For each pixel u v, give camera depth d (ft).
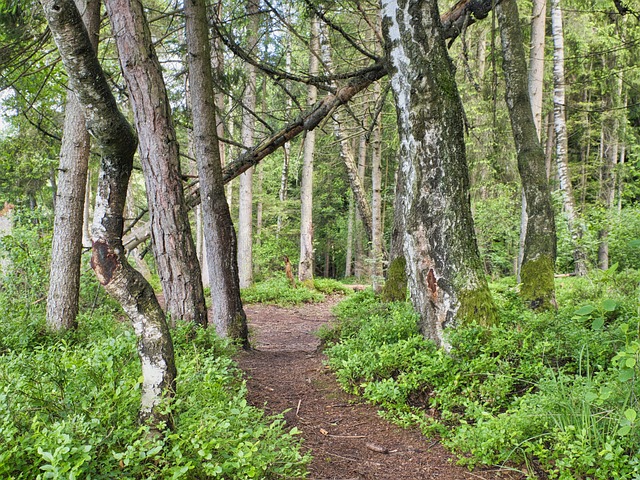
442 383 15.43
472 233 18.29
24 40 23.53
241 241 58.54
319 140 72.59
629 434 10.25
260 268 86.58
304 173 63.87
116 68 30.91
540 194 23.72
